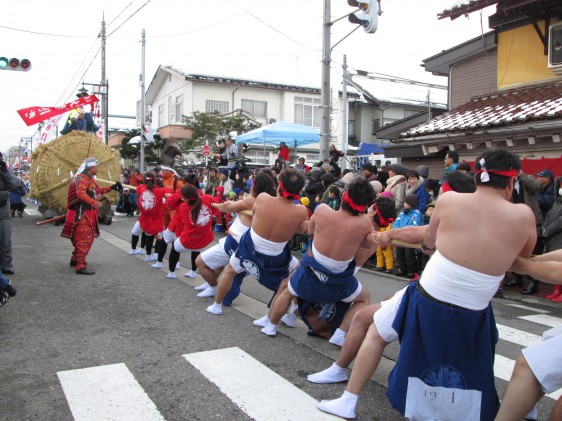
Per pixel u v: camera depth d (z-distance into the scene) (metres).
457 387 2.86
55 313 5.74
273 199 5.02
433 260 2.94
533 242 2.82
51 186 14.00
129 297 6.49
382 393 3.88
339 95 29.17
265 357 4.54
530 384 2.78
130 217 17.11
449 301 2.83
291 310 5.46
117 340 4.89
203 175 17.00
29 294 6.55
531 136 9.07
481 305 2.82
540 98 10.13
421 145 11.41
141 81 24.70
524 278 8.09
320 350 4.74
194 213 7.12
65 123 16.83
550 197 7.99
